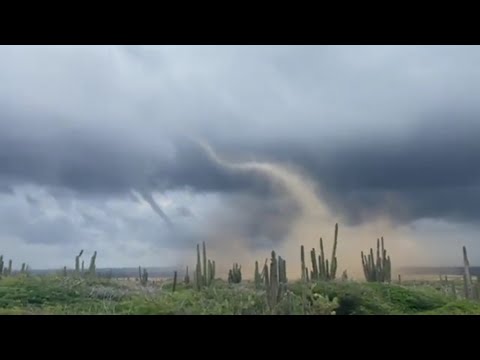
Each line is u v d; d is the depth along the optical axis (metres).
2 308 5.20
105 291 5.72
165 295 5.73
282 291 5.87
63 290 5.64
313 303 5.76
